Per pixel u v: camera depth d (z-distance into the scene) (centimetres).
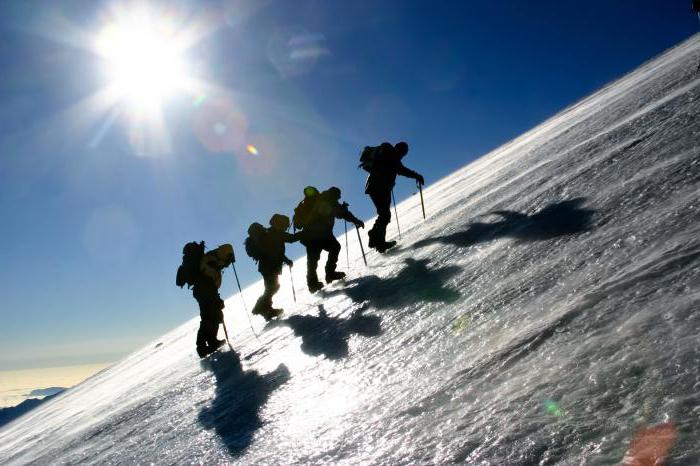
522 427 173
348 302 580
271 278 872
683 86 674
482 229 538
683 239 246
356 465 209
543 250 362
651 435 138
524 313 274
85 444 545
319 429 272
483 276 388
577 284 269
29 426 1141
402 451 200
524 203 543
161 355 1264
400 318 409
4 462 704
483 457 168
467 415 202
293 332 598
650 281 222
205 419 417
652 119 566
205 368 666
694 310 182
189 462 326
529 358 220
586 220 370
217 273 841
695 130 426
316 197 852
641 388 159
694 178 326
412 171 872
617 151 517
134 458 395
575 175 525
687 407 141
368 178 855
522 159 968
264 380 450
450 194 1262
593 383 175
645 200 341
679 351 165
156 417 515
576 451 148
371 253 928
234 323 1241
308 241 855
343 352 403
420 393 248
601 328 208
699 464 120
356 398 291
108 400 839
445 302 381
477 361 247
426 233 750
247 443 310
